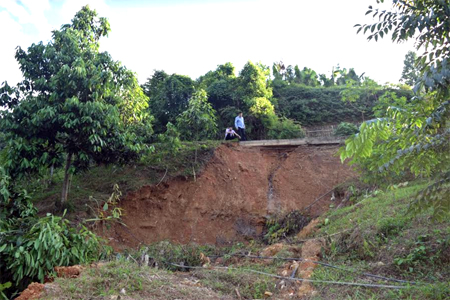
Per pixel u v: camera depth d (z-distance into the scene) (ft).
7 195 27.50
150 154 47.01
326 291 23.68
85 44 41.37
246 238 44.52
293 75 101.30
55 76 36.24
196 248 38.27
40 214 38.78
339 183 47.80
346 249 29.09
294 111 77.97
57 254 24.12
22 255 23.48
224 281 26.05
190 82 69.92
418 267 24.04
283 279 26.25
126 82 41.45
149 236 41.60
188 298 21.53
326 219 37.88
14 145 35.06
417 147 18.06
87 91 37.40
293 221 43.55
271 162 51.65
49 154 37.29
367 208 35.37
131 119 43.91
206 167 47.47
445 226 26.21
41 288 20.33
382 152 19.47
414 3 17.30
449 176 18.62
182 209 44.37
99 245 30.22
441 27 16.37
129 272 23.00
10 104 37.63
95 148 35.83
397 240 27.14
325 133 66.18
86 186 44.39
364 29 17.38
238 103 67.36
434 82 16.33
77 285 20.80
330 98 80.12
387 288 22.34
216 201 45.96
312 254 29.81
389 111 18.38
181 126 53.72
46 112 34.73
